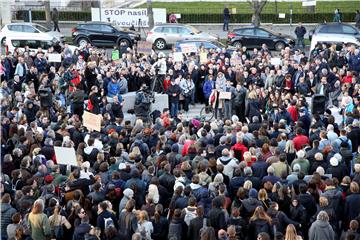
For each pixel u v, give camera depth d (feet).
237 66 103.50
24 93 90.68
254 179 58.90
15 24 143.43
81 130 74.43
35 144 66.49
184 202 55.36
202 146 66.90
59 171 60.95
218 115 96.07
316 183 56.90
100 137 71.56
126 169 59.88
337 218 56.39
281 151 64.23
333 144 67.31
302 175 58.34
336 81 97.14
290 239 48.60
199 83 106.42
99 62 110.32
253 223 52.26
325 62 102.89
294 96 88.12
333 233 52.19
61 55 114.42
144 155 67.87
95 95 89.45
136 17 167.94
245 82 101.76
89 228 51.13
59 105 90.38
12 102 89.71
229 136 67.97
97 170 61.93
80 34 150.41
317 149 64.34
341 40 132.05
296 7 185.78
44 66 108.78
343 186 58.65
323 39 132.87
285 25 177.37
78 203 53.52
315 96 83.51
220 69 103.55
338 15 170.91
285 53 111.86
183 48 115.03
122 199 55.88
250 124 76.95
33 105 84.43
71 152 60.85
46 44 141.79
